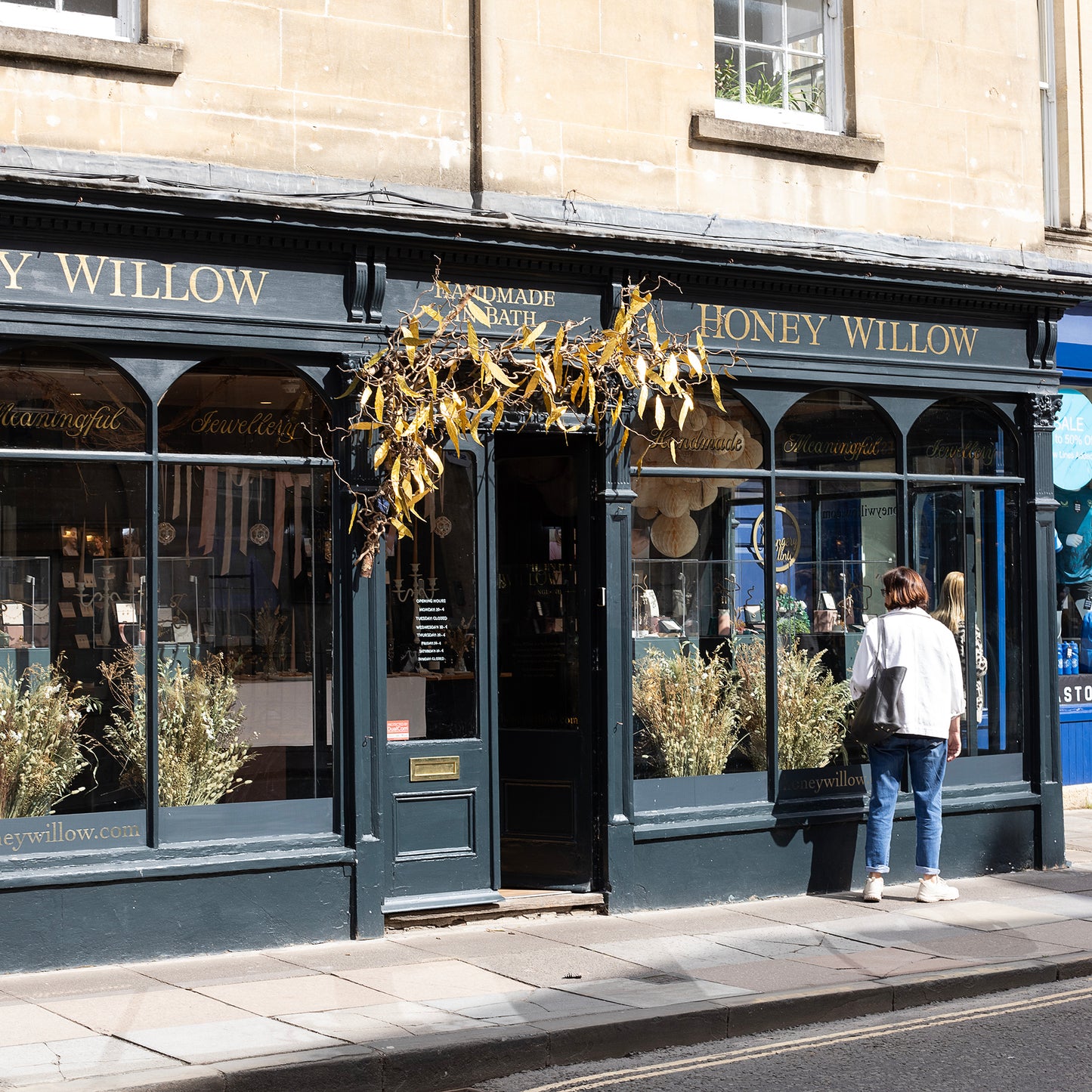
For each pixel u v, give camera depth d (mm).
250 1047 5844
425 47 8602
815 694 9773
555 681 9148
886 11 10242
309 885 8008
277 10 8172
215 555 8031
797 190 9797
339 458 8242
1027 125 10844
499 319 8617
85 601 7750
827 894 9539
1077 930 8305
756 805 9398
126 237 7598
